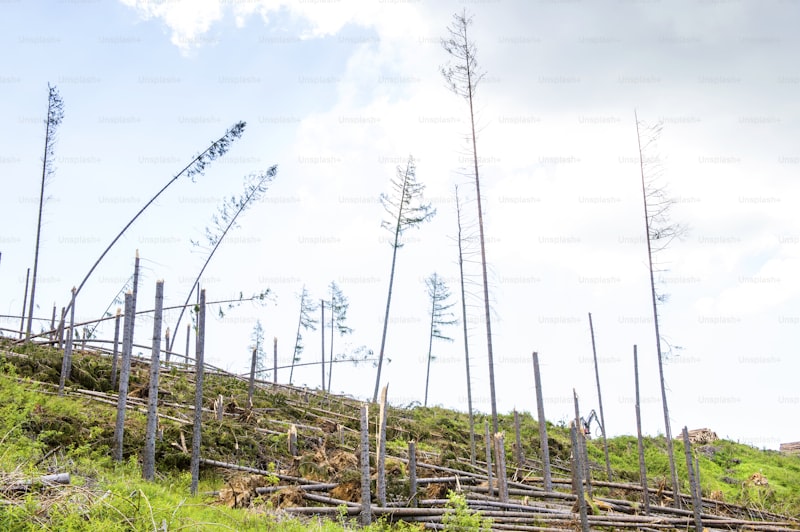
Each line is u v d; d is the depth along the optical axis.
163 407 22.48
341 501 17.44
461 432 34.09
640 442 26.06
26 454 12.65
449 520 15.45
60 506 9.64
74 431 17.14
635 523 19.69
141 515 10.38
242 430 22.09
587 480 23.06
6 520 8.97
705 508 25.30
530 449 33.28
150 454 15.73
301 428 24.81
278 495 16.91
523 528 17.95
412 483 18.73
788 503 27.50
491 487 20.86
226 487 16.38
